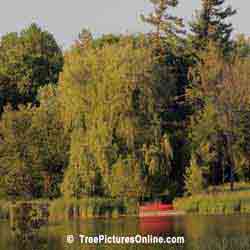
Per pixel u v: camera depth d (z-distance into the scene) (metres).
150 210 110.38
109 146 113.38
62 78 119.62
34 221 72.44
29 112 125.75
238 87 126.38
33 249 71.69
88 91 115.88
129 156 113.69
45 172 121.81
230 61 135.62
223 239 76.19
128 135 113.62
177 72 140.62
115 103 113.94
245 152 125.12
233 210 106.56
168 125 123.88
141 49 119.25
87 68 117.06
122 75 114.88
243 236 77.62
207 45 146.62
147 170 114.38
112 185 113.06
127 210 109.44
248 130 125.00
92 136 114.06
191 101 132.12
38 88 150.12
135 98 115.62
